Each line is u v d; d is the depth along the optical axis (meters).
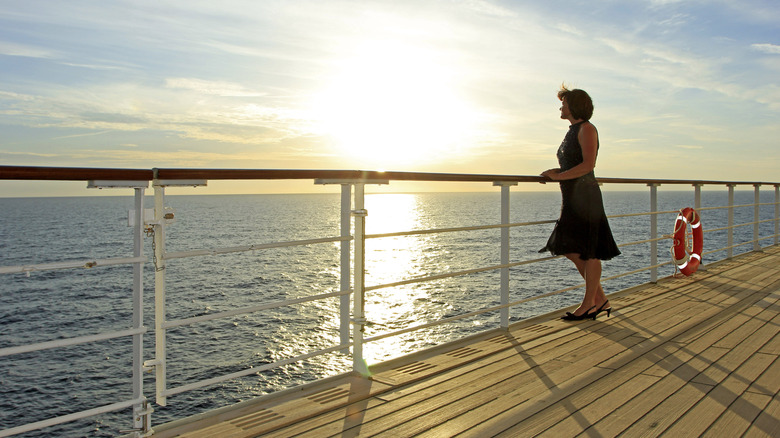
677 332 3.17
